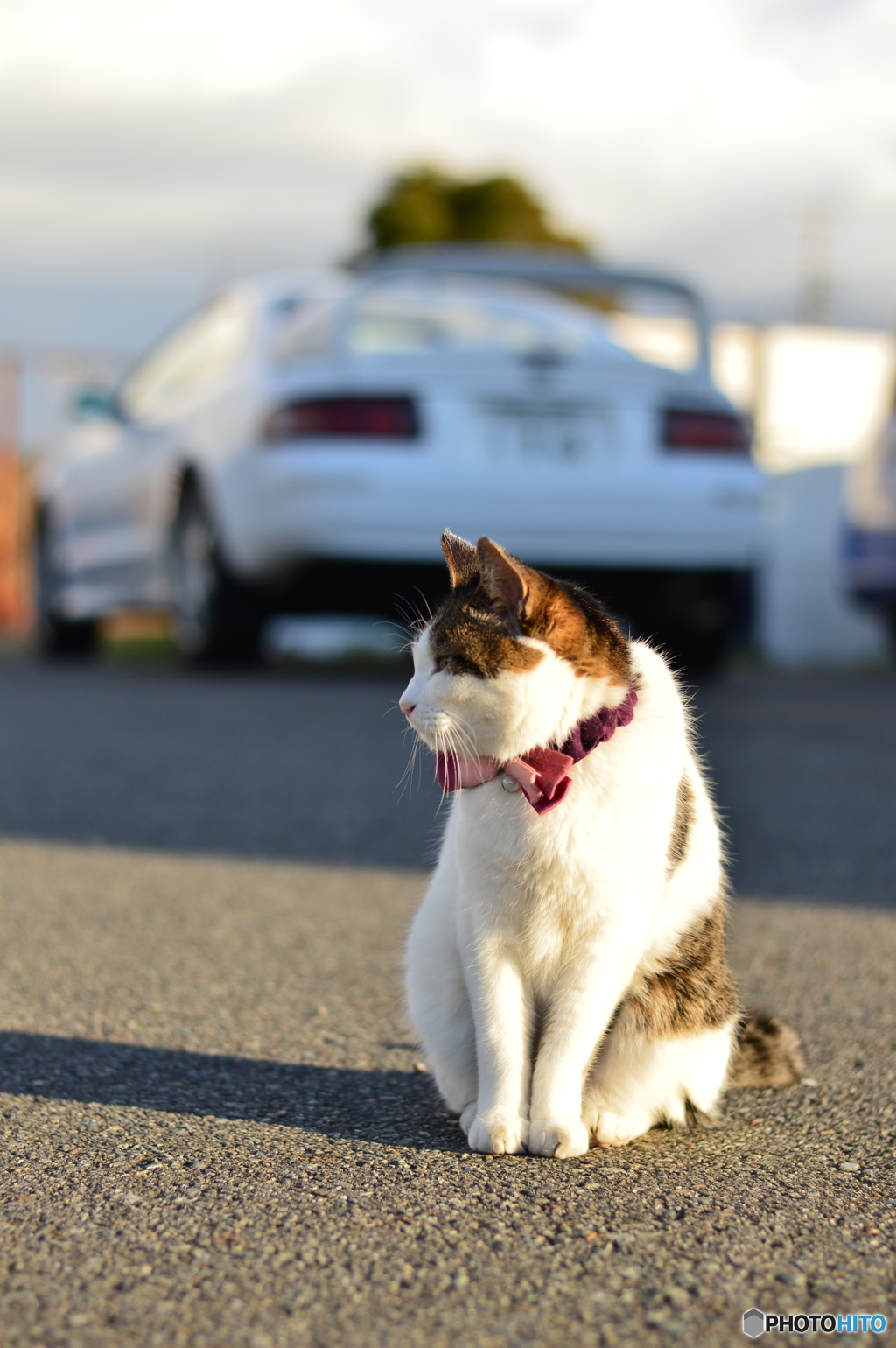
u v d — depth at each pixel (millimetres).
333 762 6383
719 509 8242
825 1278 1862
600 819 2453
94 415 9820
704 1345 1681
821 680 10266
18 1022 3055
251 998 3262
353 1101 2627
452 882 2689
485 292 8906
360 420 7734
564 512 7941
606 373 8102
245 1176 2215
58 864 4602
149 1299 1786
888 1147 2398
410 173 34344
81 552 10609
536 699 2529
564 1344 1682
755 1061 2768
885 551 11898
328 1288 1816
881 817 5430
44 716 7625
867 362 19703
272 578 8281
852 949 3734
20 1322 1725
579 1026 2498
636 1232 2006
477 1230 2010
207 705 7938
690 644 9195
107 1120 2475
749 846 4957
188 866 4613
